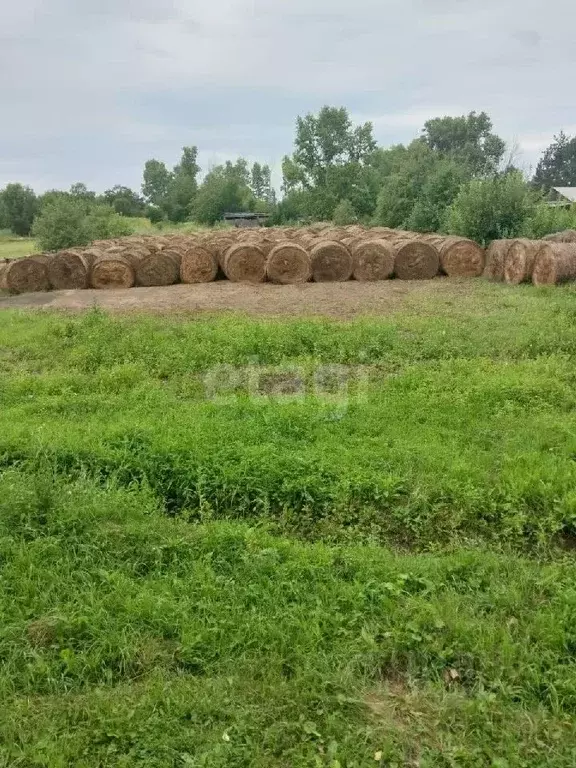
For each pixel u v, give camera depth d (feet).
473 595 12.09
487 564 12.85
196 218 166.50
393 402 21.09
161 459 16.76
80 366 26.66
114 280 50.44
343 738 9.16
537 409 20.25
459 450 17.39
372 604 11.76
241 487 15.70
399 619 11.34
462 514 14.65
